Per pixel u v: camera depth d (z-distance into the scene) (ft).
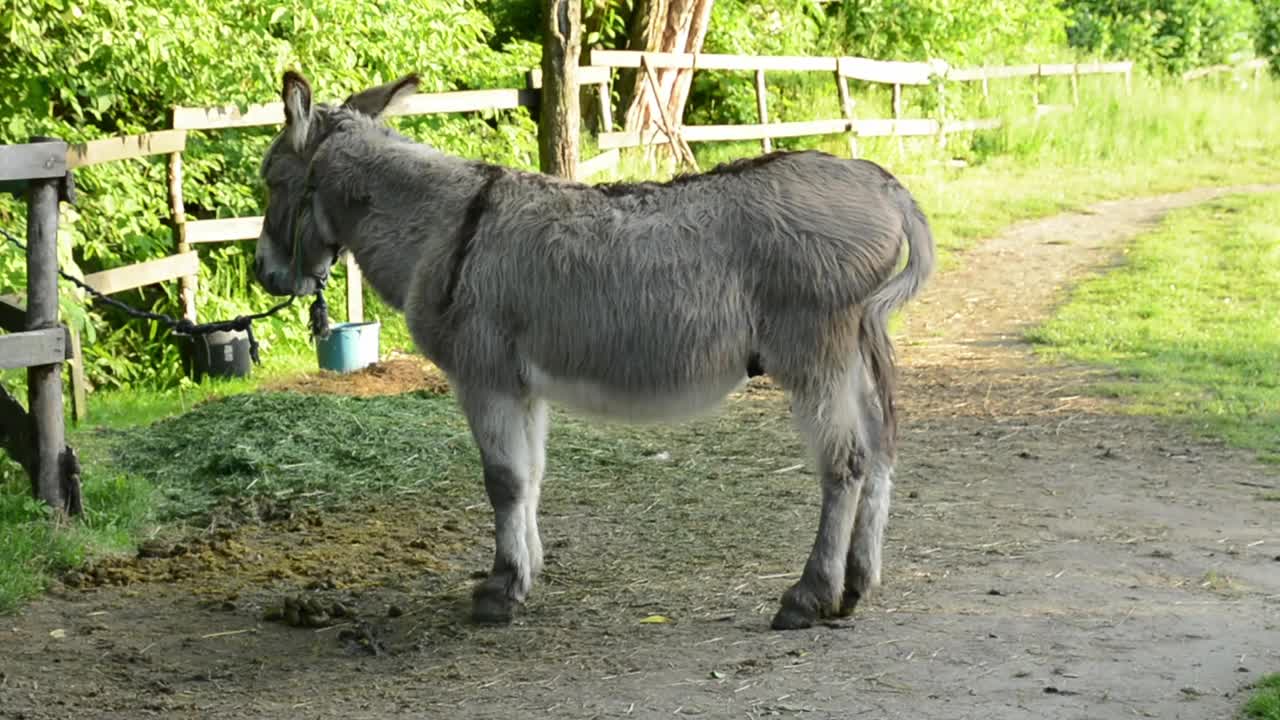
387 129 19.30
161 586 19.88
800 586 17.47
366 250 18.88
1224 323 36.73
